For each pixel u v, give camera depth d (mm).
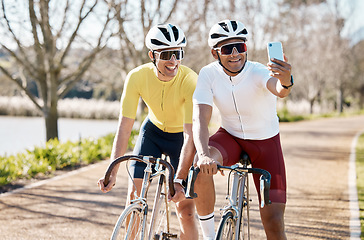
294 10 22938
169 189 2969
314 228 4898
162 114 3693
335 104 47781
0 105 28922
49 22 9680
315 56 33812
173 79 3555
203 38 13008
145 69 3615
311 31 33344
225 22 3078
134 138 12672
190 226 3586
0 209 5578
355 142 14016
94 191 6664
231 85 3197
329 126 22172
